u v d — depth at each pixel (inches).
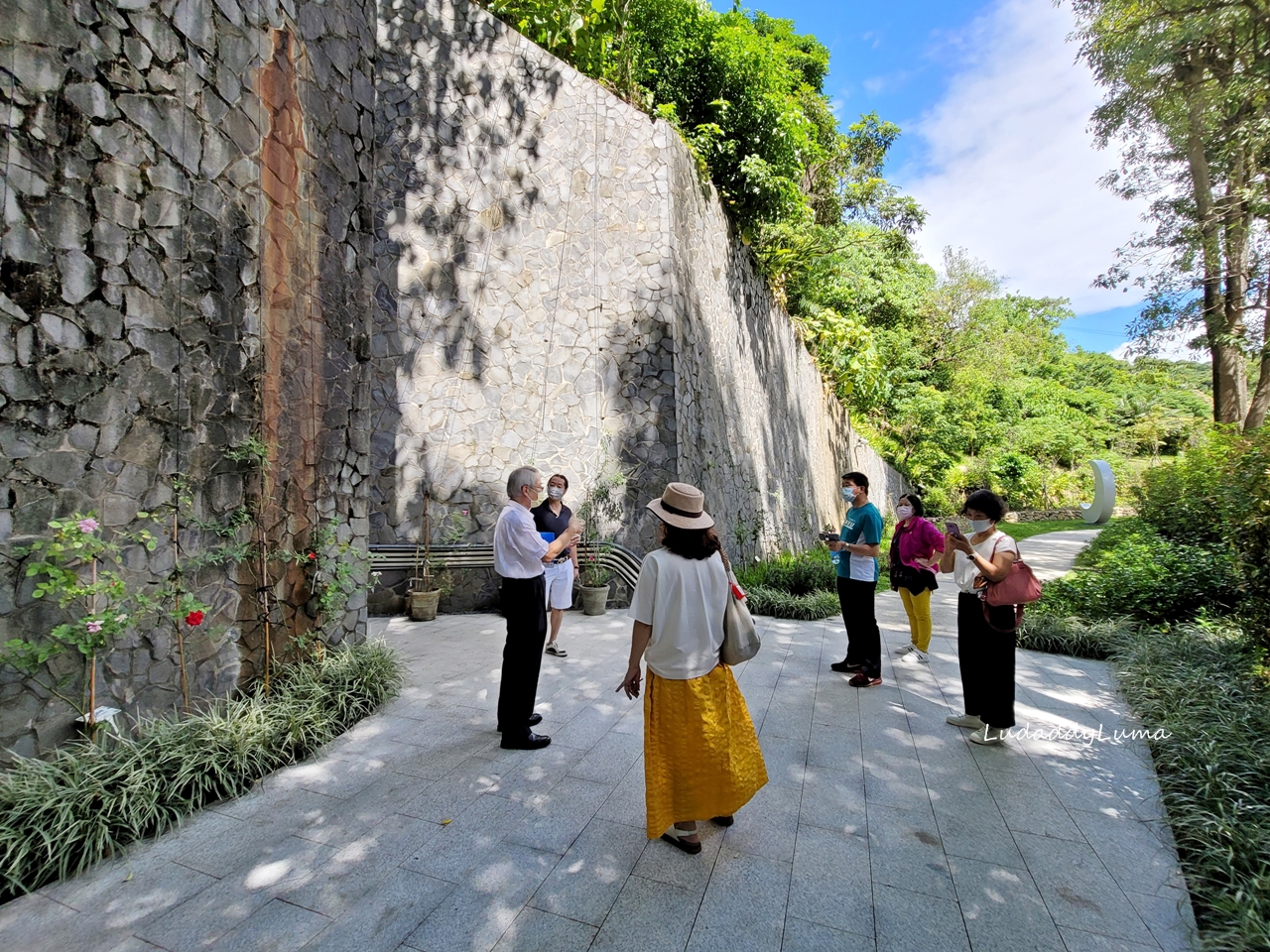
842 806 123.9
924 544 224.7
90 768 109.3
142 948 83.0
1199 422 1205.7
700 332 384.8
